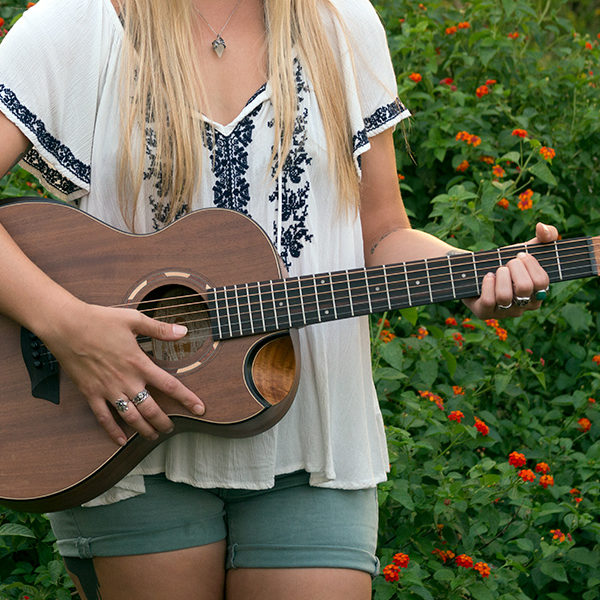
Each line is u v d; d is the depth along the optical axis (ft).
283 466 6.69
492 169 13.42
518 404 11.95
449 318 11.92
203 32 6.74
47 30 6.52
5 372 6.66
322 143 6.73
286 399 6.47
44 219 6.72
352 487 6.76
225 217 6.66
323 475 6.69
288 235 6.76
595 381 12.10
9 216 6.71
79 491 6.52
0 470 6.56
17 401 6.63
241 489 6.70
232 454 6.61
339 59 6.90
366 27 7.02
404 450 10.21
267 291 6.62
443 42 14.97
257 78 6.73
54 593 9.46
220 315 6.63
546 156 12.39
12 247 6.43
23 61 6.49
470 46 14.89
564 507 10.99
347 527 6.71
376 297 6.70
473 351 12.33
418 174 13.89
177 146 6.56
